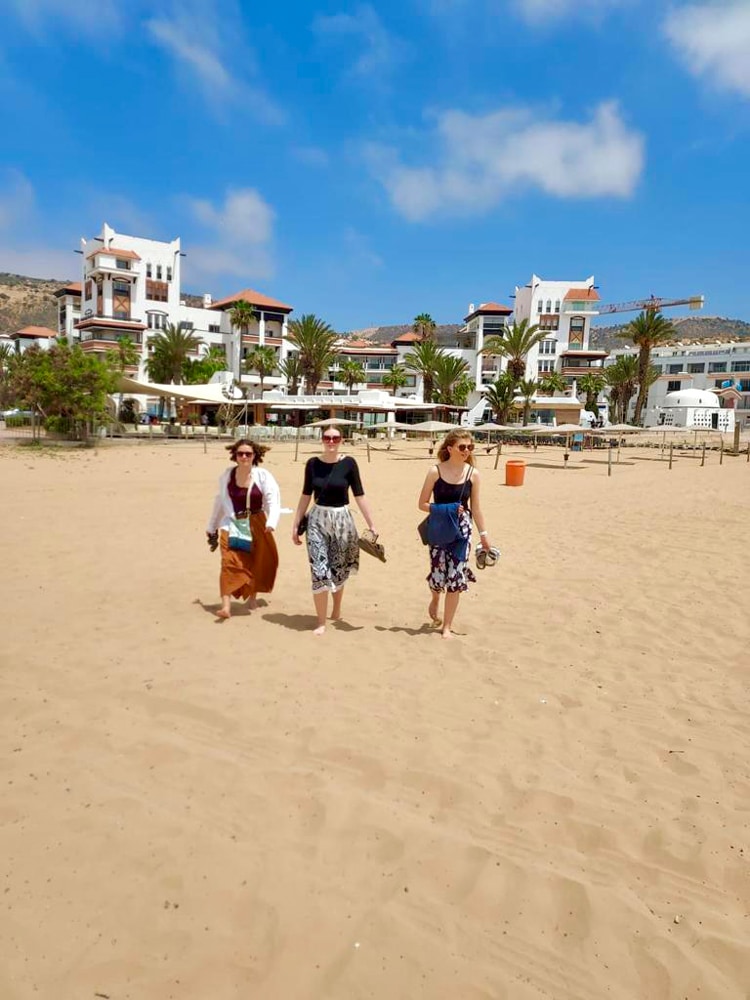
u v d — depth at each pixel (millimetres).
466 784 2930
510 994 1841
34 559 7418
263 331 77250
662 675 4402
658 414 83688
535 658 4680
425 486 5023
